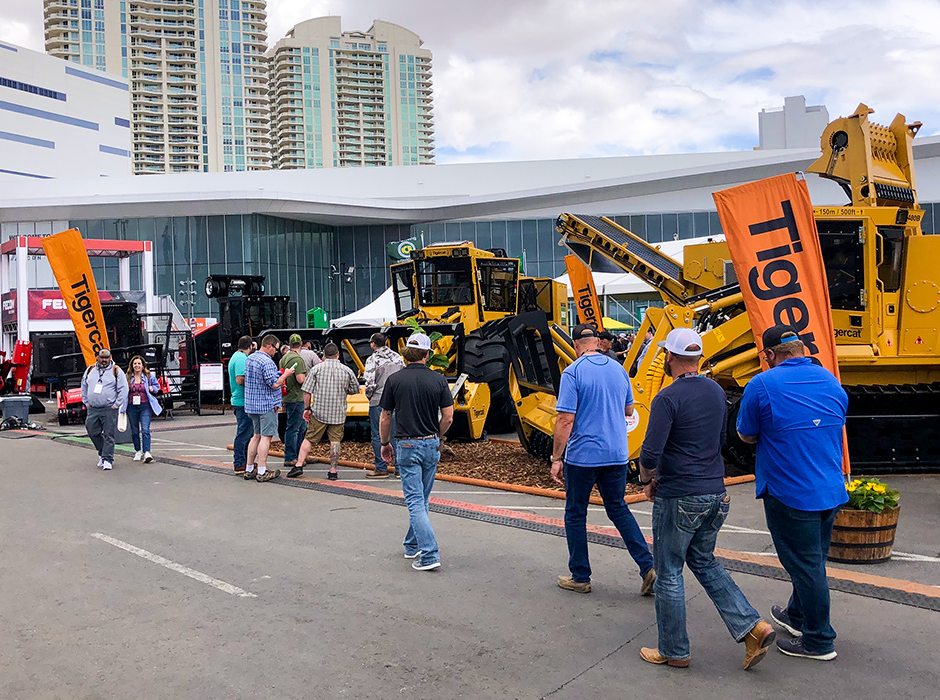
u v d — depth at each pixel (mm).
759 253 7047
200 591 5316
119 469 10695
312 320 19984
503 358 13062
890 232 9109
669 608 3977
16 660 4176
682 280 12867
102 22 178250
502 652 4211
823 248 9195
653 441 3941
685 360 4105
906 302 9109
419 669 4008
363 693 3738
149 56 183375
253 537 6789
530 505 7941
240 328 20891
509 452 10922
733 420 9375
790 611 4363
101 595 5250
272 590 5320
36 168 113938
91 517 7668
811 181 47406
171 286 48312
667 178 48906
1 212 47719
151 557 6172
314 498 8492
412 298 15430
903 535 6508
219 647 4324
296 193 48625
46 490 9133
